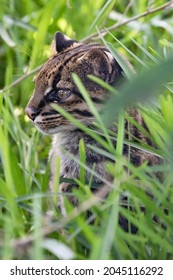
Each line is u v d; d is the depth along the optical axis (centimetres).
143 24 1145
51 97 877
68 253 649
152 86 538
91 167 875
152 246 731
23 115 1043
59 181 838
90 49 892
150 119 783
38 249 656
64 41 946
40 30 1101
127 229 837
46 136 1022
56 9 1194
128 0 1254
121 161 750
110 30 1073
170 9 1184
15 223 764
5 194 772
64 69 874
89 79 862
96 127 870
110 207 737
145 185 772
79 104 867
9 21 1175
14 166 876
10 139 1036
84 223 686
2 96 945
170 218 730
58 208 853
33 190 927
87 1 1206
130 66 888
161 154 789
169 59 554
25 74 1030
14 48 1152
